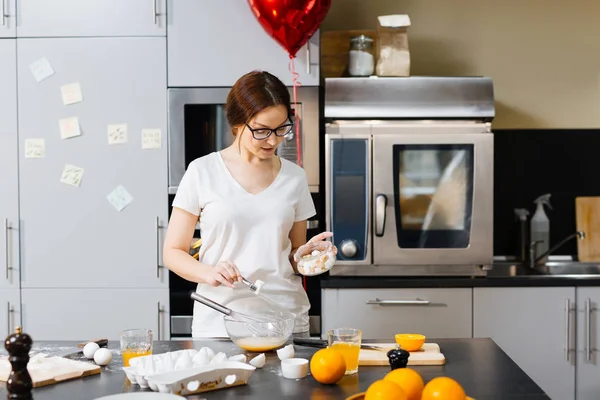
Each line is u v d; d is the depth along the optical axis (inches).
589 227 147.3
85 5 129.1
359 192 127.8
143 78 129.5
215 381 63.0
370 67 135.4
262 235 89.2
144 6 129.0
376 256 128.3
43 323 131.0
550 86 150.3
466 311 126.4
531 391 62.3
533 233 145.0
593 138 150.0
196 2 129.0
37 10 129.3
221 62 129.2
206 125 131.4
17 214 130.8
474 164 127.3
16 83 130.0
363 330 126.6
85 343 79.9
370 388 55.5
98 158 130.0
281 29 122.6
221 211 88.5
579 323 126.6
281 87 85.5
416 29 150.6
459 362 72.1
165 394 52.0
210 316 88.0
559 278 126.1
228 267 81.0
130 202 130.0
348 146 127.3
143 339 70.3
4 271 130.6
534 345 126.8
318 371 64.2
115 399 51.6
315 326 129.6
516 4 149.9
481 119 130.0
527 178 150.9
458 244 128.2
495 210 151.6
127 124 130.0
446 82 128.6
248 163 90.9
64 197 130.4
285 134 86.3
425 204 128.0
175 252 86.8
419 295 126.5
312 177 129.2
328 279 126.8
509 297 126.6
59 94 129.9
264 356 71.7
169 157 129.8
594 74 149.9
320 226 136.4
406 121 129.0
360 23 150.2
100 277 130.9
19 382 53.9
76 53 129.5
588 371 126.7
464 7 150.0
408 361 71.0
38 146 130.3
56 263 130.8
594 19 149.8
